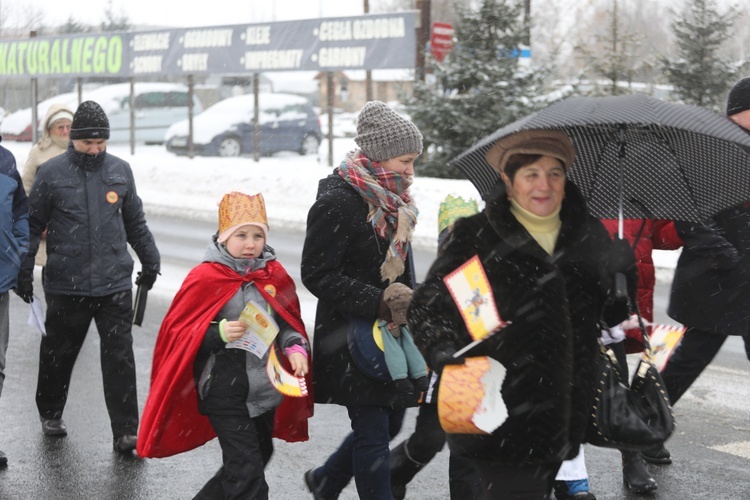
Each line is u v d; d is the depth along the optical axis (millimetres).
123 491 5098
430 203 15797
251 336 4137
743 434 5988
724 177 3822
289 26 19516
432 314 3439
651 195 4027
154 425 4234
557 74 19531
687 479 5250
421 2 18047
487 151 3602
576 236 3453
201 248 13867
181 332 4160
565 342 3383
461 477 4379
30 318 5570
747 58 19672
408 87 18344
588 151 3979
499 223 3367
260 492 4133
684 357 5449
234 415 4156
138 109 28031
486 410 3270
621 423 3453
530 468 3438
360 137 4145
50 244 5750
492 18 17125
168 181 20453
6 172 5418
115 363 5715
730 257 5137
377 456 4148
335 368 4160
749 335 5258
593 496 4594
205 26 21328
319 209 4086
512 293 3363
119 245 5801
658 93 20297
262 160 21406
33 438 5922
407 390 4133
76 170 5758
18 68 27297
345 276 4078
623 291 3439
